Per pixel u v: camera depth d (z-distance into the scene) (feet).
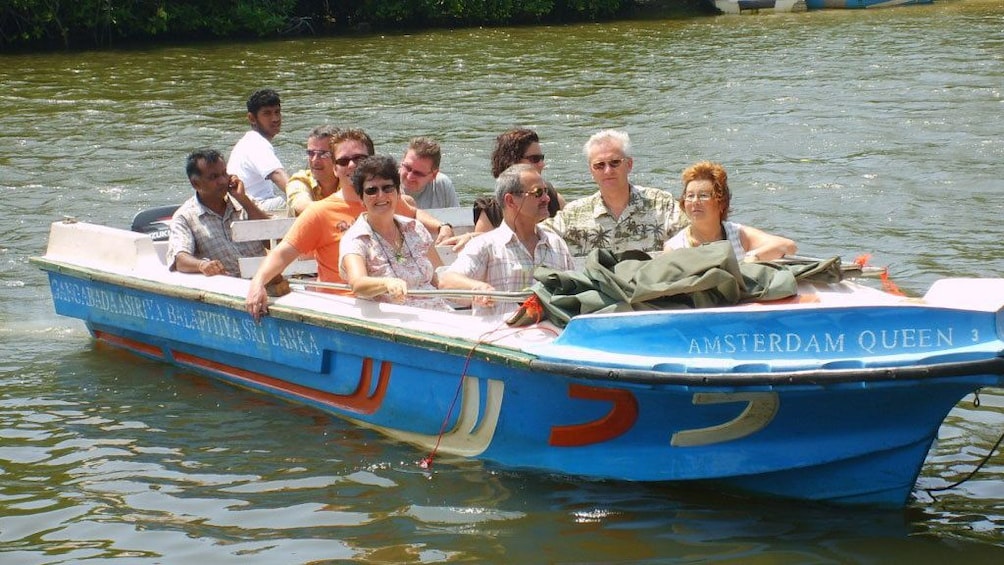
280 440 23.04
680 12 115.96
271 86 71.56
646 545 18.53
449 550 18.47
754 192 43.60
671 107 61.52
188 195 45.34
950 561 17.90
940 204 41.01
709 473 19.67
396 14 107.65
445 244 25.70
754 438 19.22
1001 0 113.09
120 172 48.98
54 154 52.26
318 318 22.59
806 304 18.62
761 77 70.44
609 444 20.25
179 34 101.09
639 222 24.39
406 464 21.77
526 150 25.62
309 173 29.40
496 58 83.46
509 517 19.53
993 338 17.58
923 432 18.69
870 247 36.22
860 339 18.04
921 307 17.84
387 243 22.93
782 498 19.83
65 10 94.43
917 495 20.22
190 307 25.98
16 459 22.29
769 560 18.01
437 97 66.33
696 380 18.12
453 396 21.34
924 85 64.85
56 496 20.71
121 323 28.12
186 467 21.88
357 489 20.75
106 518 19.81
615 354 19.04
